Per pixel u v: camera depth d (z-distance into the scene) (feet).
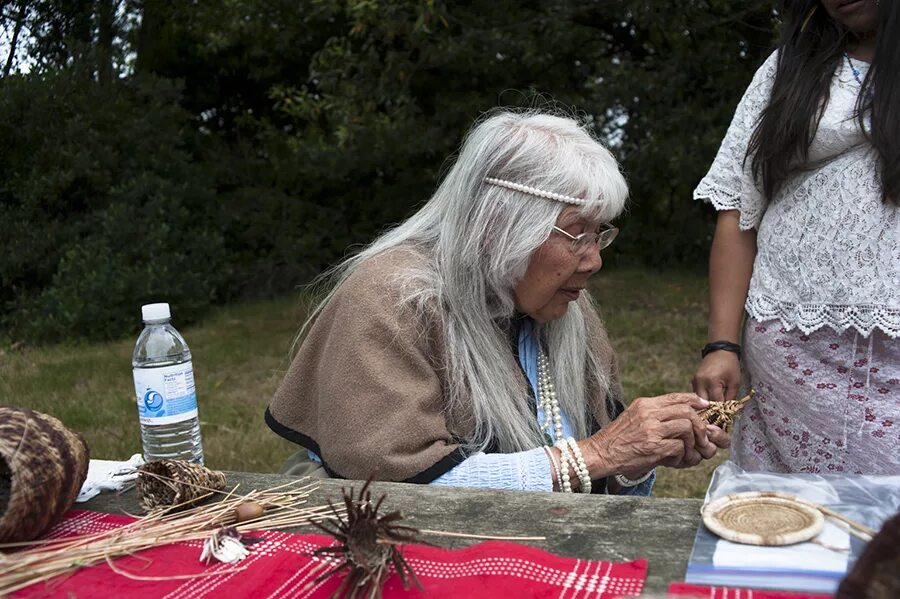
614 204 5.76
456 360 5.79
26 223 28.55
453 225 5.89
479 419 5.82
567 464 5.51
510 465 5.46
